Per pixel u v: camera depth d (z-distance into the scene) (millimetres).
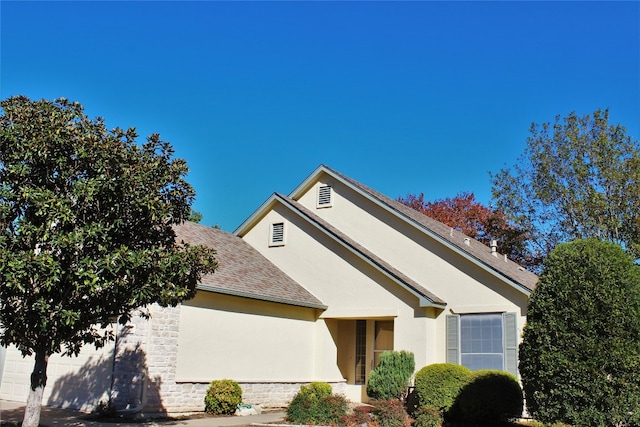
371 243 21844
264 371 18703
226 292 17297
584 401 10633
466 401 14273
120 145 10836
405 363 17234
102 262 9781
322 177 23906
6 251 9328
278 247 22719
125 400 14695
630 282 10859
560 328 11016
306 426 14031
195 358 16438
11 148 10320
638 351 10477
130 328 15039
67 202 10070
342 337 21719
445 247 20047
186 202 11867
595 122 32844
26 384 17125
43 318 9664
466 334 18844
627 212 30984
